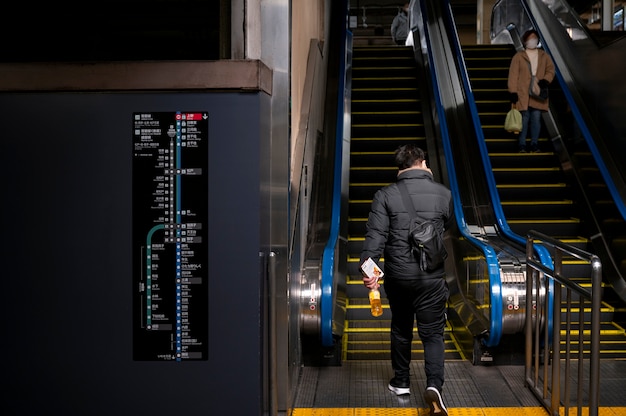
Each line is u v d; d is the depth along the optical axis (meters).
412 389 4.15
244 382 2.55
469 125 7.54
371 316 5.49
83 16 3.20
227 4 2.75
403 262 3.69
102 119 2.50
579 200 6.63
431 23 10.21
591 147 6.43
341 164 6.50
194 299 2.53
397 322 3.93
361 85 9.55
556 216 6.74
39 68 2.46
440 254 3.64
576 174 6.84
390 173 7.40
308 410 3.79
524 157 7.38
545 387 3.77
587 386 4.17
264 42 2.91
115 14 3.19
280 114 2.93
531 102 7.34
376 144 7.93
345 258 5.87
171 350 2.55
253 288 2.52
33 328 2.56
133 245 2.53
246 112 2.47
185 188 2.50
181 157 2.49
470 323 4.82
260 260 2.54
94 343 2.56
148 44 3.23
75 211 2.52
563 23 8.23
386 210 3.75
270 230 2.76
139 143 2.50
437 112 7.80
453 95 8.26
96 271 2.54
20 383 2.57
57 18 3.20
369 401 3.94
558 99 8.04
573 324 5.23
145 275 2.53
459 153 7.28
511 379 4.33
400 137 8.15
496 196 6.25
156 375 2.56
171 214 2.51
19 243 2.53
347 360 4.75
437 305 3.69
